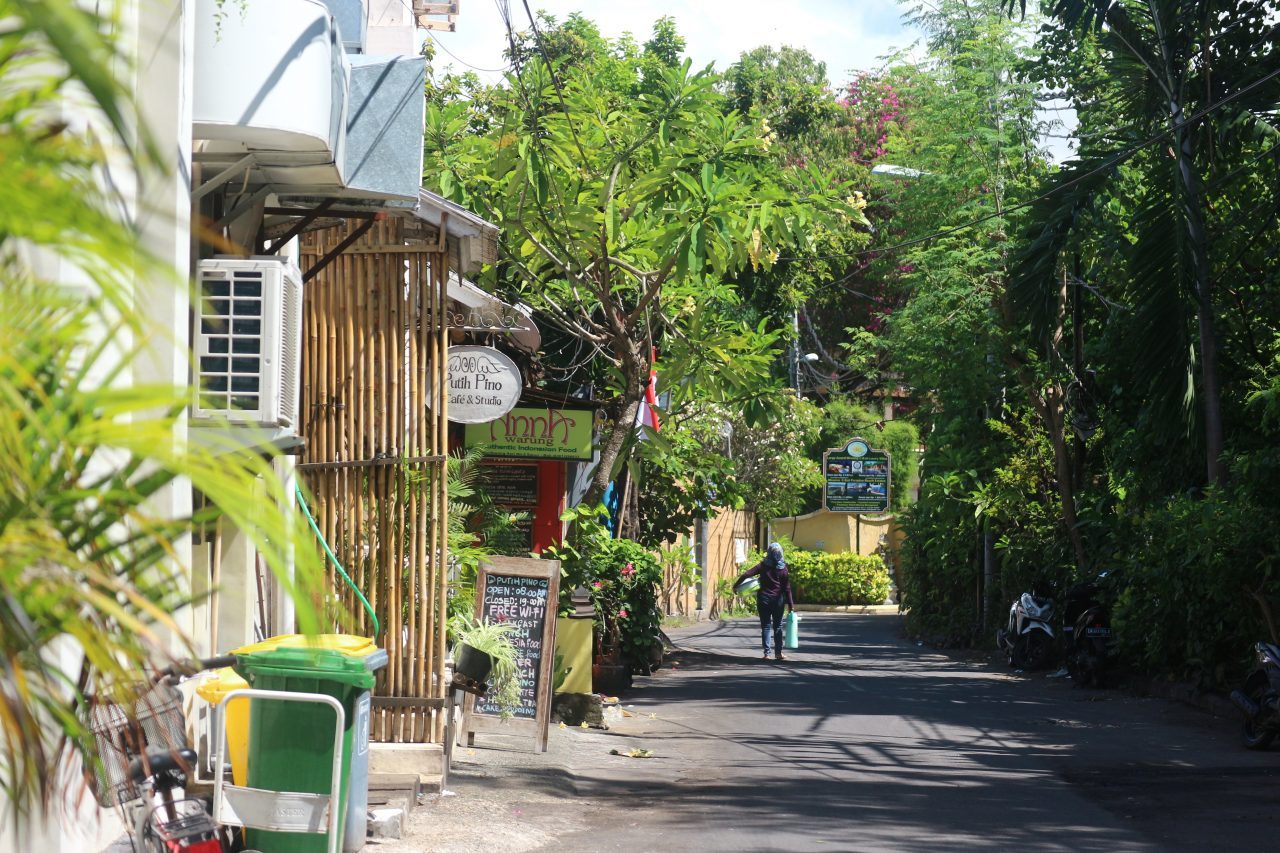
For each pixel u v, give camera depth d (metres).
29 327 2.19
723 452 35.41
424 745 9.14
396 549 9.13
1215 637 15.45
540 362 19.34
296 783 6.25
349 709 6.51
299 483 2.32
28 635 2.09
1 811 3.72
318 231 9.49
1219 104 14.45
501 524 13.32
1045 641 20.88
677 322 17.12
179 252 6.65
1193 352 16.20
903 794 9.93
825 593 46.53
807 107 33.88
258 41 7.39
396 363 9.14
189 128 6.92
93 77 1.58
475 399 12.77
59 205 1.76
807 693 17.34
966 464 25.03
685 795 9.82
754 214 13.84
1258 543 14.27
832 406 45.50
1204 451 16.67
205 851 5.23
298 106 7.47
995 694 17.44
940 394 23.78
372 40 15.47
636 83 17.48
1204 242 16.19
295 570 2.18
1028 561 23.39
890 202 24.75
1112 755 12.06
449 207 9.09
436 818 8.33
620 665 17.33
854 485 43.34
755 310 25.53
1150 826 8.56
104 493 2.22
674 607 36.91
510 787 9.64
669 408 21.66
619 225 14.98
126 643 2.30
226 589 8.64
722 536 41.75
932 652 25.73
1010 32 22.86
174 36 6.60
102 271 1.89
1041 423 24.17
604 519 18.22
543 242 15.86
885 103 37.66
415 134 8.72
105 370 5.27
